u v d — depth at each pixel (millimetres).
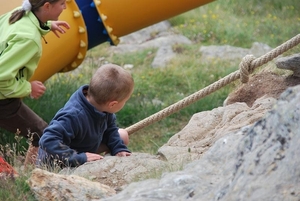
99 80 7082
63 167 6887
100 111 7188
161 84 16062
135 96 15141
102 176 6473
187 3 11492
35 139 8938
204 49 18094
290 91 4723
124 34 11773
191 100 9016
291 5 21922
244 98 9422
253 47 18047
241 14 21453
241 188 4426
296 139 4422
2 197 5609
